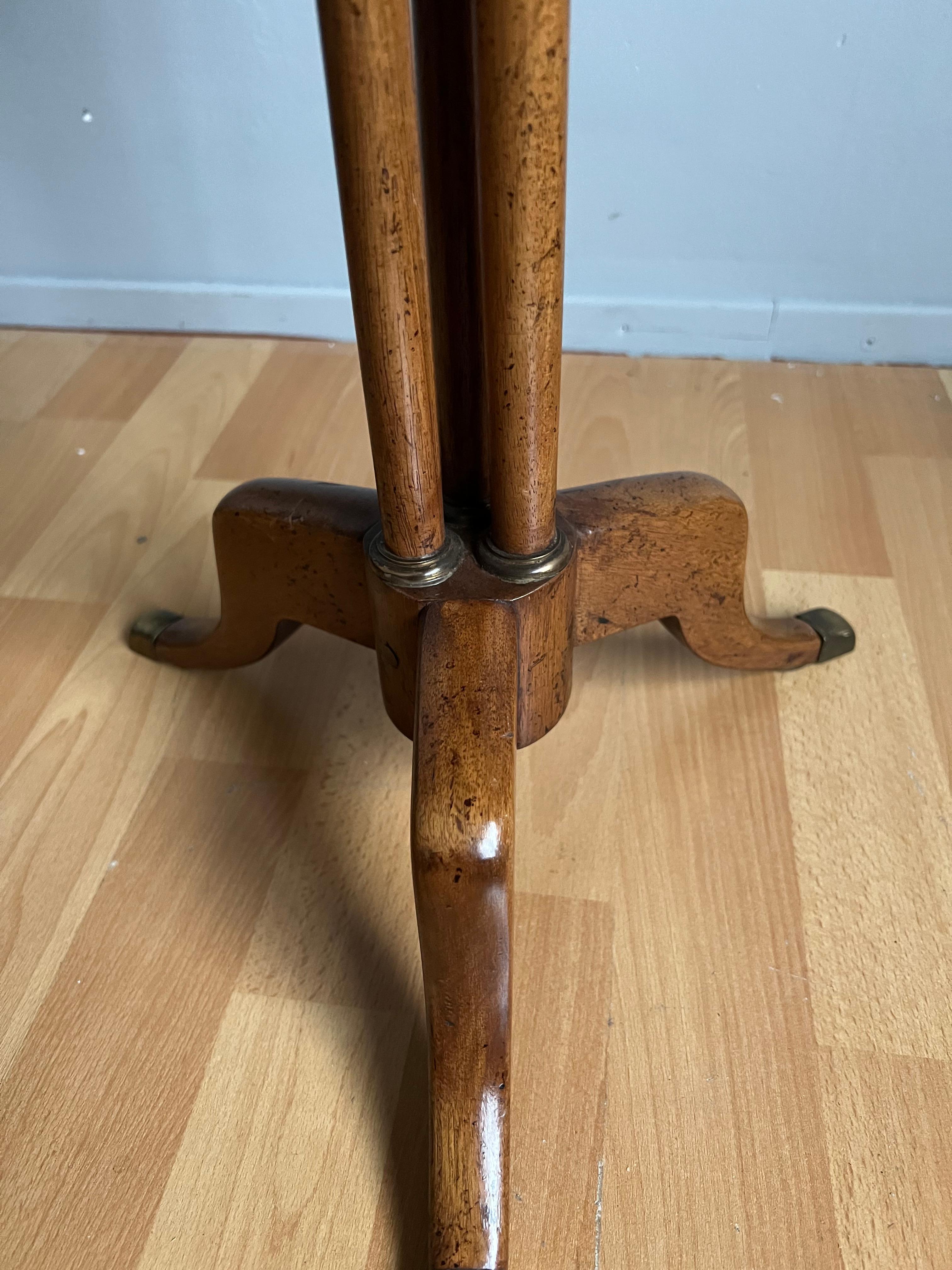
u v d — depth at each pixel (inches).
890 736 27.6
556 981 22.4
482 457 22.3
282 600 25.7
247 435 40.7
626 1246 18.5
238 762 27.6
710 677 29.6
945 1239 18.4
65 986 22.6
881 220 40.6
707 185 40.3
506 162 15.5
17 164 43.4
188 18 38.0
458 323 20.3
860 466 37.9
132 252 45.9
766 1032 21.4
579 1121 20.1
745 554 25.7
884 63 36.4
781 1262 18.2
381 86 14.5
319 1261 18.4
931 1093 20.3
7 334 48.1
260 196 43.2
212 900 24.3
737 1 35.4
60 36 39.2
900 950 22.7
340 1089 20.8
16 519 36.2
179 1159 19.8
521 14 14.0
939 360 44.0
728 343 44.7
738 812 25.7
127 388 43.8
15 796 26.6
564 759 27.2
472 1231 17.6
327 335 47.1
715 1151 19.6
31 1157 19.8
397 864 25.1
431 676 18.9
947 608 31.5
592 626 24.6
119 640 31.4
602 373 44.2
